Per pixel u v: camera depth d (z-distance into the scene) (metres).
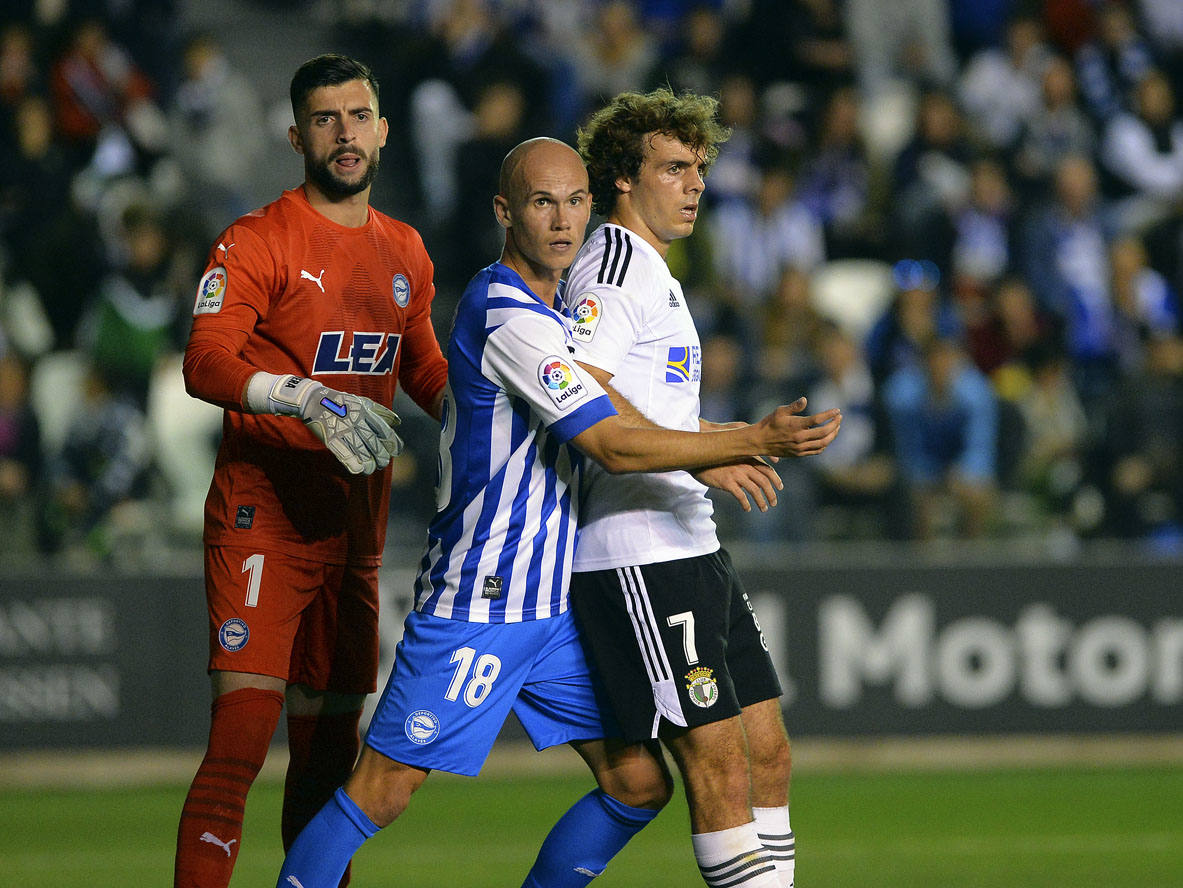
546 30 46.19
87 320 36.19
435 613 13.82
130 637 29.44
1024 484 34.72
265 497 14.49
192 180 42.00
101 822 25.08
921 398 34.16
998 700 31.48
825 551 32.62
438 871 21.30
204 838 13.77
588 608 14.10
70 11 42.06
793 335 35.00
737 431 13.02
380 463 13.16
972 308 37.94
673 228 14.36
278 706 14.50
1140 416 34.81
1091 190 42.62
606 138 14.34
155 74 43.75
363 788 13.75
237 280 13.98
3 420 32.44
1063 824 24.94
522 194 13.41
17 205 37.72
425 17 46.47
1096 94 45.56
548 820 25.53
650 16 47.28
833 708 31.02
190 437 35.50
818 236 40.78
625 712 13.87
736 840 13.77
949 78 47.72
